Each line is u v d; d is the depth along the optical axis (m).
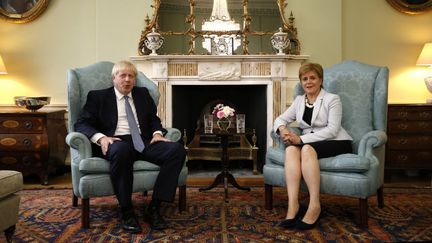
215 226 2.10
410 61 3.80
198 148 3.80
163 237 1.93
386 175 3.40
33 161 3.23
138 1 3.57
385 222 2.17
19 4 3.61
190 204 2.56
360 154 2.21
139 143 2.26
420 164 3.40
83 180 2.03
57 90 3.69
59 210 2.41
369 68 2.61
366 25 3.77
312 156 2.10
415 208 2.46
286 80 3.58
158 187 2.10
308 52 3.64
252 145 3.86
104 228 2.07
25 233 1.98
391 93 3.80
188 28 3.60
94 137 2.18
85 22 3.67
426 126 3.39
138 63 3.54
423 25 3.78
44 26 3.66
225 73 3.50
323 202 2.62
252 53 3.62
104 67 2.65
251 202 2.62
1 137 3.22
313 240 1.88
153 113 2.50
